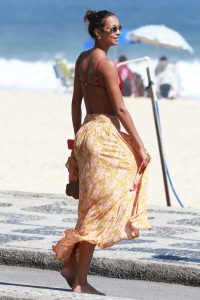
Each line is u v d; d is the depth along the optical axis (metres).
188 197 34.09
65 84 76.62
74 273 16.62
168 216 24.73
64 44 120.44
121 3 151.62
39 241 20.83
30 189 35.19
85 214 16.39
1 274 19.02
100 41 16.80
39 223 23.42
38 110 59.09
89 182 16.33
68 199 27.25
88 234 16.22
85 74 16.78
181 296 17.62
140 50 108.25
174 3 149.38
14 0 149.62
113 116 16.59
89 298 15.41
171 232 22.50
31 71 92.44
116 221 16.17
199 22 139.88
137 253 19.64
